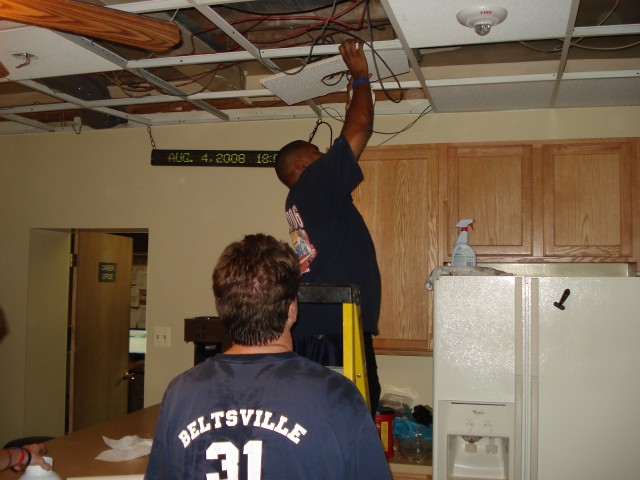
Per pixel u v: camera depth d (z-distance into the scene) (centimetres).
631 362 217
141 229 374
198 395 111
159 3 196
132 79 283
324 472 105
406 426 289
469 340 228
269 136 345
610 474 217
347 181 159
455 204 286
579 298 221
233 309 115
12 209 385
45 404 393
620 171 272
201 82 286
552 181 278
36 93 324
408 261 289
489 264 313
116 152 370
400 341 287
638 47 268
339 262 159
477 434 225
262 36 244
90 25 170
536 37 213
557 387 221
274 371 112
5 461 147
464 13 189
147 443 204
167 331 352
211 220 352
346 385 114
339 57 224
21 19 165
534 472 221
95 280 445
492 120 313
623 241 269
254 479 104
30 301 381
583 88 267
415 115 322
